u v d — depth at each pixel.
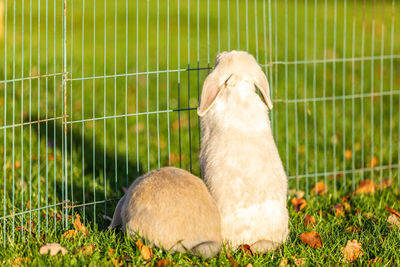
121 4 17.30
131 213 4.33
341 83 10.31
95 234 4.66
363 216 5.29
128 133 7.50
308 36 14.38
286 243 4.55
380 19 16.67
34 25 13.70
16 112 7.78
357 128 8.04
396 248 4.58
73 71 9.88
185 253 4.18
